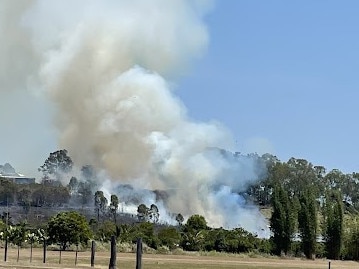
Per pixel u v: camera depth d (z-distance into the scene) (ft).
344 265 391.45
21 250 364.17
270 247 461.78
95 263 282.97
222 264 329.72
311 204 476.95
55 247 396.57
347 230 481.87
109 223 488.85
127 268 265.13
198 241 442.09
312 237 468.34
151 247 426.10
